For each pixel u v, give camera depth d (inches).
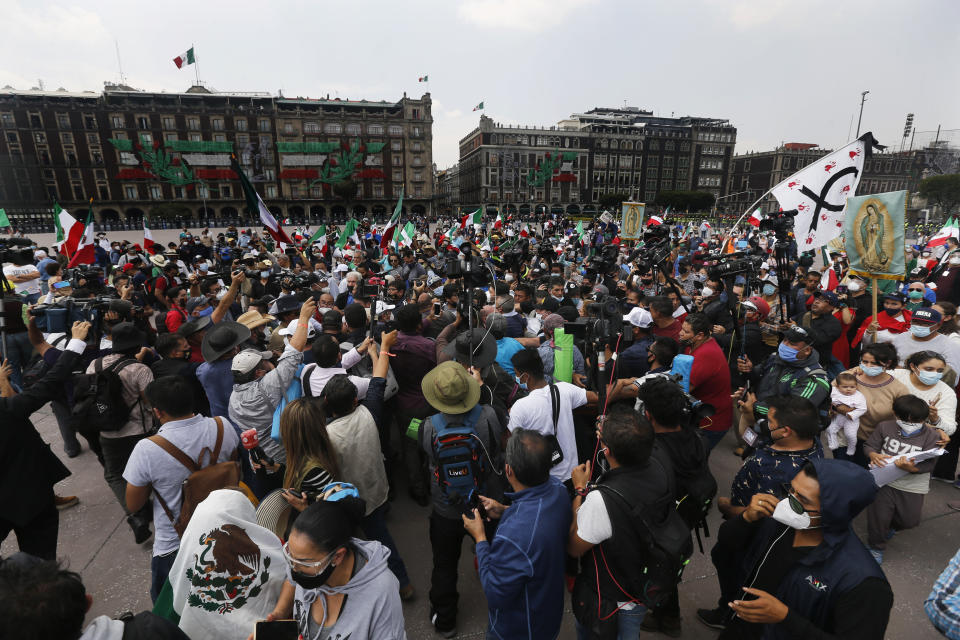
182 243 715.4
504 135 3469.5
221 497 73.2
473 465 94.2
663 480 77.2
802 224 268.1
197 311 246.2
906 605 114.7
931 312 160.9
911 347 170.4
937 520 146.6
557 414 109.8
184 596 69.9
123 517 153.9
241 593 71.1
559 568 74.4
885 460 124.0
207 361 135.6
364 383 122.1
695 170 3880.4
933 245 423.5
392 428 180.5
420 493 157.5
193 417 95.9
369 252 558.6
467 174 3917.3
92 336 178.5
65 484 172.9
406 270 405.7
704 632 107.8
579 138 3599.9
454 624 107.6
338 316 161.2
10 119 2506.2
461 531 103.3
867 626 60.7
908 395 124.6
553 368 148.6
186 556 69.4
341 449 102.2
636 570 73.9
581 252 629.0
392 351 146.1
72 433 189.2
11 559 49.3
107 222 1866.4
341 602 61.2
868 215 180.7
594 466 107.4
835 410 144.3
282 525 90.4
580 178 3627.0
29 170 2556.6
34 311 193.9
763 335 206.1
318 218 2822.3
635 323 150.2
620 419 76.4
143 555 136.6
